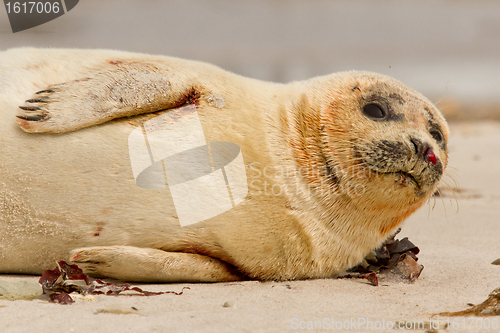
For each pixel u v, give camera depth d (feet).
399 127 50.42
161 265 46.88
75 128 46.65
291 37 361.10
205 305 41.63
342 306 42.47
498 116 194.29
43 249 47.65
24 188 46.16
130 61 52.44
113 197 46.55
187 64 53.36
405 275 52.39
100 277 48.83
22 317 37.01
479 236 70.74
